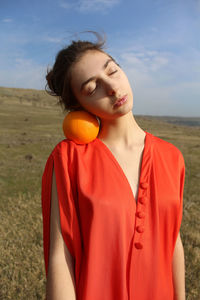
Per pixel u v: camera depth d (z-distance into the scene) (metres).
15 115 58.25
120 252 1.14
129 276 1.15
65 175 1.21
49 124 47.25
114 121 1.37
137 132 1.44
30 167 14.05
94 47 1.32
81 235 1.20
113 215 1.15
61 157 1.25
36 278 4.33
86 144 1.33
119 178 1.22
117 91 1.23
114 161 1.26
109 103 1.26
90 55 1.28
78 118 1.30
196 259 4.71
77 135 1.28
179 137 37.47
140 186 1.25
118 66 1.35
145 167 1.29
